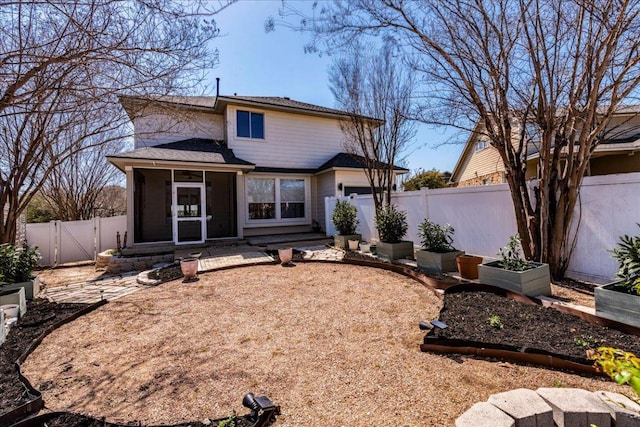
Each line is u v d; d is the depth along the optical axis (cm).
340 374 277
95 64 378
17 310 432
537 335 303
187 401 247
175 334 387
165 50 367
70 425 216
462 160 1880
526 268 431
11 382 271
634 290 308
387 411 224
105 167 1518
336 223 1009
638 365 148
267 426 212
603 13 381
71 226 1063
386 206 807
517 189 512
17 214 706
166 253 950
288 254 782
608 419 184
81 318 454
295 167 1384
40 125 676
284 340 357
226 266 757
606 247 440
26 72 323
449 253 596
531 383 248
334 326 391
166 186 1226
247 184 1248
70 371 300
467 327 328
